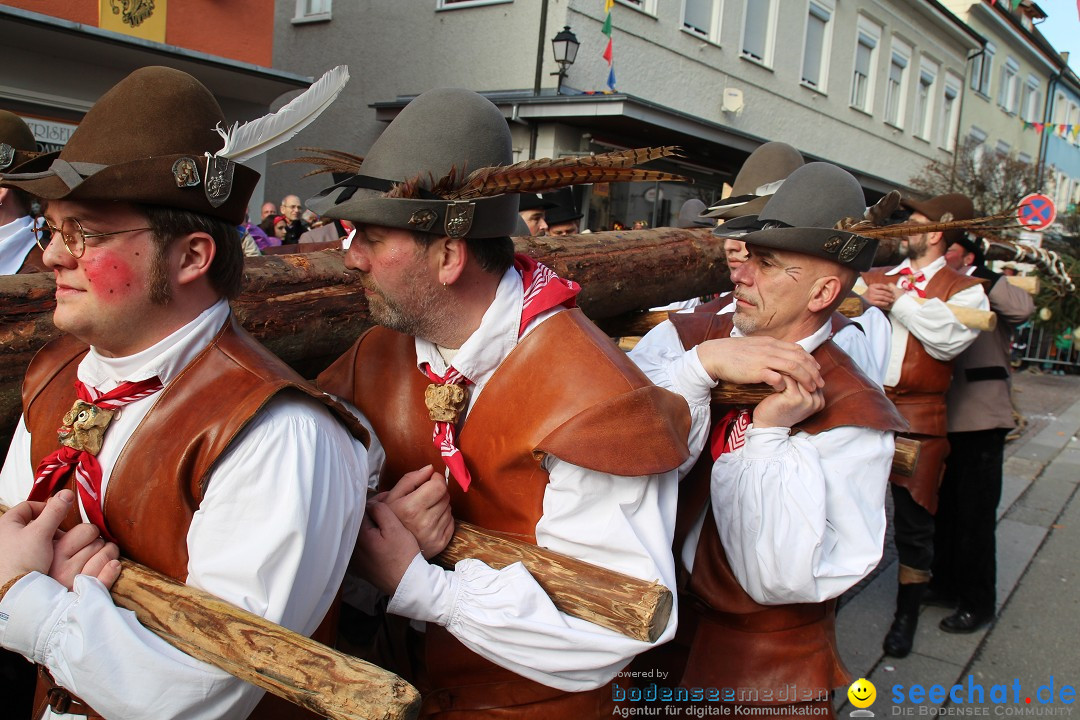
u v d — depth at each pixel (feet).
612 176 4.03
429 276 4.33
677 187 35.78
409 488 4.63
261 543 3.54
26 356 4.73
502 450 4.50
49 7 20.21
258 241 20.20
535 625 4.20
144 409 3.83
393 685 3.12
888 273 11.81
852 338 7.37
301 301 5.98
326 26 38.37
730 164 39.88
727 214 7.86
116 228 3.58
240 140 3.83
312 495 3.71
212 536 3.58
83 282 3.59
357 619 6.09
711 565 5.82
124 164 3.43
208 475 3.64
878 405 5.60
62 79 22.29
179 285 3.76
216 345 3.91
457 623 4.37
